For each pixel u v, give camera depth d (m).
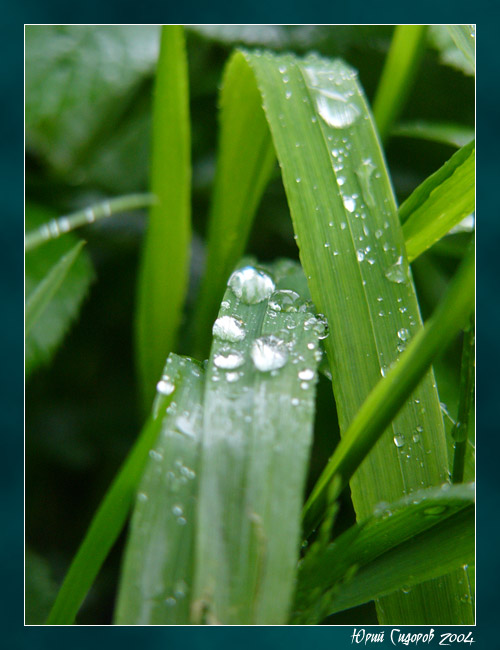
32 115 0.34
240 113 0.29
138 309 0.31
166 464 0.25
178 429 0.25
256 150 0.29
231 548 0.24
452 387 0.31
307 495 0.32
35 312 0.26
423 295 0.35
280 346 0.26
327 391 0.29
